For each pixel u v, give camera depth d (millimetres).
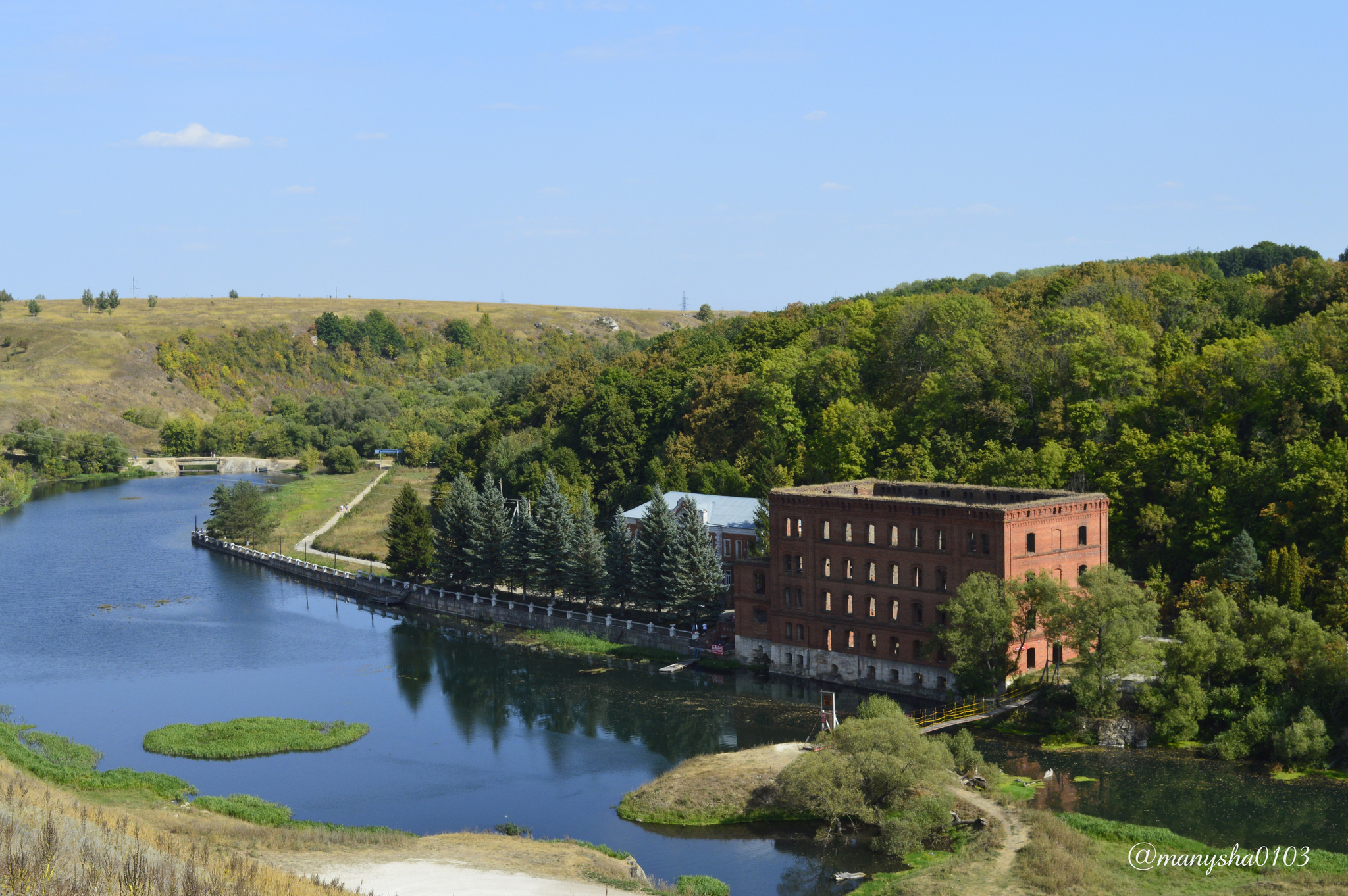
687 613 135875
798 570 120000
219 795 88438
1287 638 93562
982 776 84062
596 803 87500
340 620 159125
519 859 70375
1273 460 122250
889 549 111625
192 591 179125
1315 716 89250
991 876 68312
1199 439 129625
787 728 103938
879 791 78438
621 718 109625
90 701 116750
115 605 167000
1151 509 124500
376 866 67438
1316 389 131500
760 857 75875
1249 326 163125
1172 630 109688
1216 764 89062
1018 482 137125
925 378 172500
